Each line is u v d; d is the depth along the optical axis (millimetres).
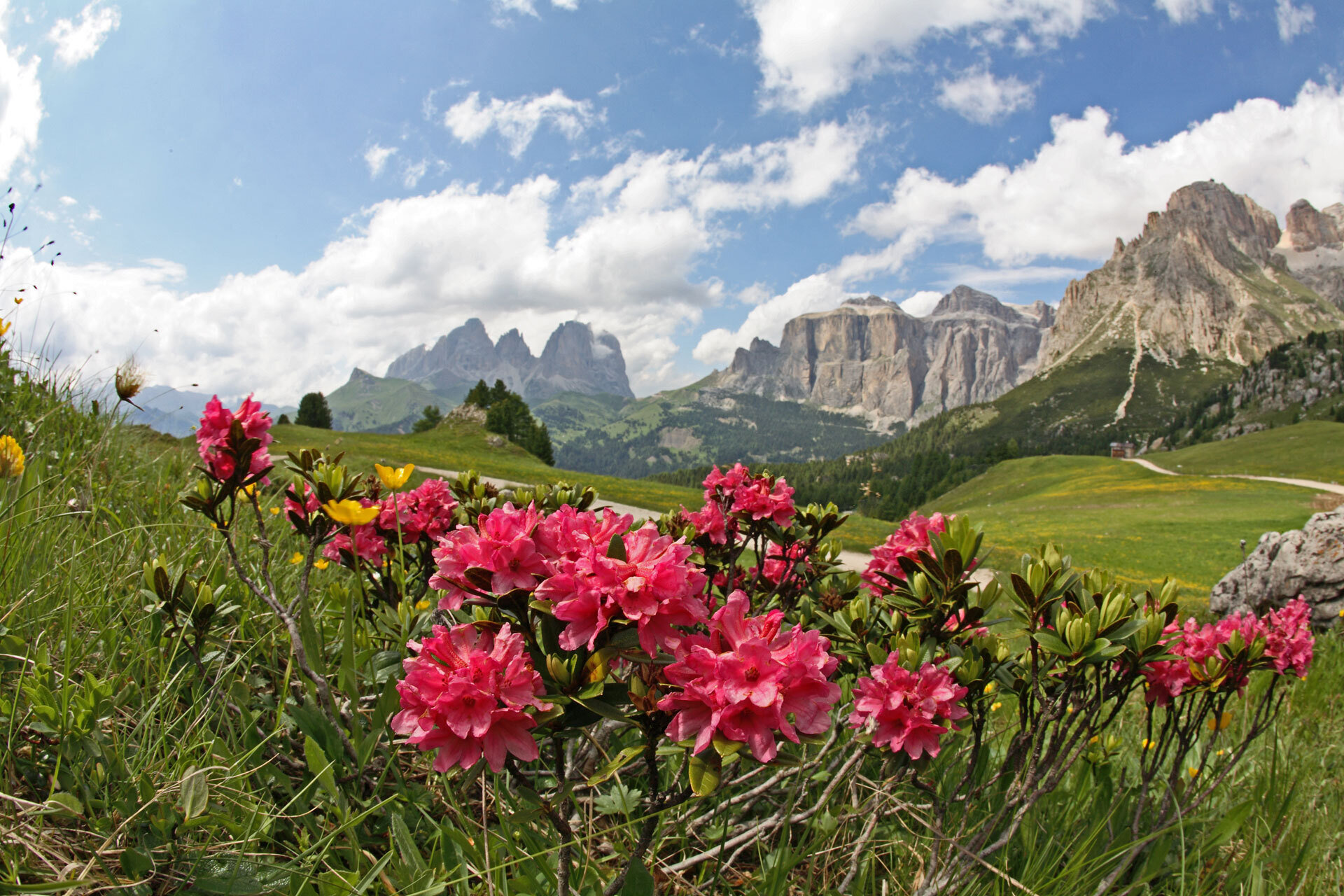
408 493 2654
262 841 1661
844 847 2064
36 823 1451
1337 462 65000
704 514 3027
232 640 2283
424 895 1422
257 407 2150
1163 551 29156
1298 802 3131
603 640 1315
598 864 1896
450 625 1591
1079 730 1970
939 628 2271
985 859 2242
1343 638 7691
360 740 1862
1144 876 2229
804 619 2822
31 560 2246
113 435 4141
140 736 1833
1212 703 2527
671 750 1369
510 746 1201
